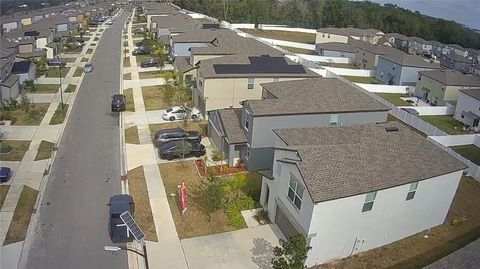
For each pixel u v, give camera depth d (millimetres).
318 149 22250
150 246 22500
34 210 25547
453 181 24844
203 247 22672
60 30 97938
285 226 23609
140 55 74562
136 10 177500
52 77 57656
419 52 111250
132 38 95750
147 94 50625
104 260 21547
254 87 42625
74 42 83062
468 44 128500
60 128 39125
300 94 33406
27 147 34438
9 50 56062
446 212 26266
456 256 22266
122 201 25203
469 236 25547
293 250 19141
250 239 23547
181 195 25250
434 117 53125
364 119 33562
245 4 143250
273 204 24875
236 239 23484
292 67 45344
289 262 19391
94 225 24453
